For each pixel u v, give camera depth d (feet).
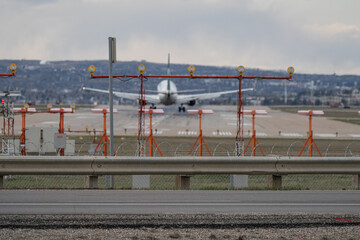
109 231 129.49
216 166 200.44
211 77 300.40
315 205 165.78
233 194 187.42
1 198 170.81
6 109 349.61
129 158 194.49
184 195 183.01
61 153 371.56
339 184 251.19
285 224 138.92
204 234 128.06
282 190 202.18
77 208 154.81
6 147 355.36
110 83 237.04
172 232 129.80
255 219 143.64
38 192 184.96
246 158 200.85
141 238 123.13
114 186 232.53
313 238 125.70
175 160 196.24
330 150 477.36
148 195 181.57
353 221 142.61
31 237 122.21
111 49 237.04
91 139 547.49
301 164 205.57
